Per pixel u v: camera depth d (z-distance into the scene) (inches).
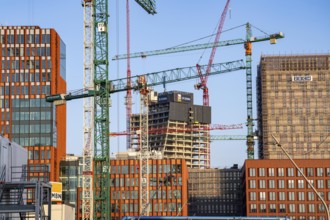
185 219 3373.5
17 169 4399.6
